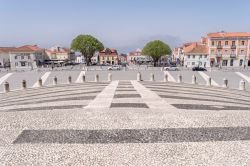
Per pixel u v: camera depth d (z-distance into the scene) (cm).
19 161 398
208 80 2625
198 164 387
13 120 654
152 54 7375
